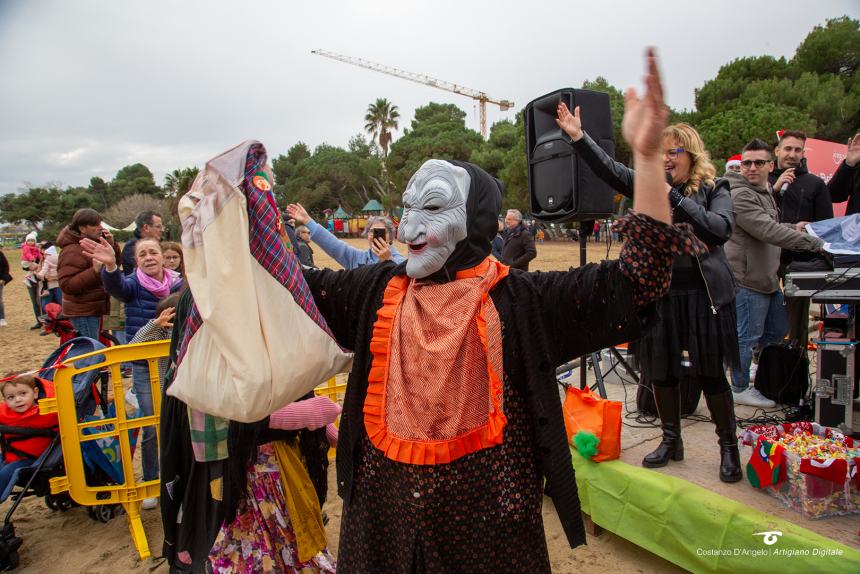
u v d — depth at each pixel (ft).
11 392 11.29
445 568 4.93
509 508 4.94
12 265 100.78
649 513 9.37
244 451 6.95
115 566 10.82
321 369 5.65
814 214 15.75
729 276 9.51
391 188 177.17
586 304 4.85
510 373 5.04
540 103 12.30
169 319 11.48
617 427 10.25
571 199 11.75
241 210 5.47
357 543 5.29
